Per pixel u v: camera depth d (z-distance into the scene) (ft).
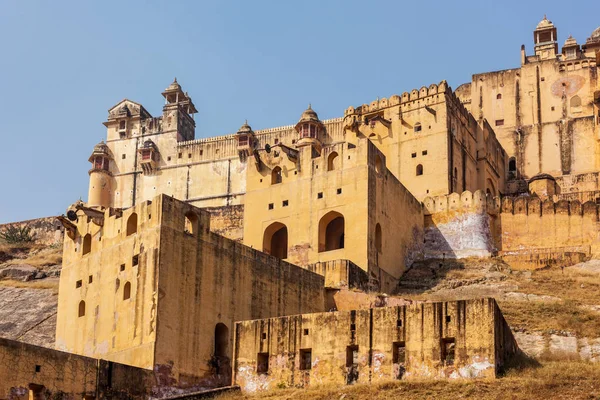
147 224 147.54
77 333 158.81
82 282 161.89
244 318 153.79
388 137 233.55
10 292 214.90
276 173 205.87
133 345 142.10
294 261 194.39
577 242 204.64
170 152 309.83
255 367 124.06
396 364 115.96
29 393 117.50
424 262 207.62
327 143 281.95
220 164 300.40
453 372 112.78
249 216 205.26
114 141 318.65
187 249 147.13
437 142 225.76
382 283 189.37
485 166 245.65
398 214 202.80
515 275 197.36
